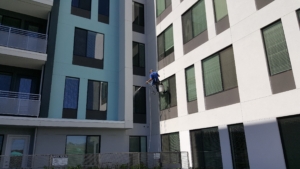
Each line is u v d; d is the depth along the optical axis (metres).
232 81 9.85
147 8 17.16
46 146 11.75
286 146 7.61
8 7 12.57
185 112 12.34
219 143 10.13
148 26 16.73
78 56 13.73
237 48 9.73
